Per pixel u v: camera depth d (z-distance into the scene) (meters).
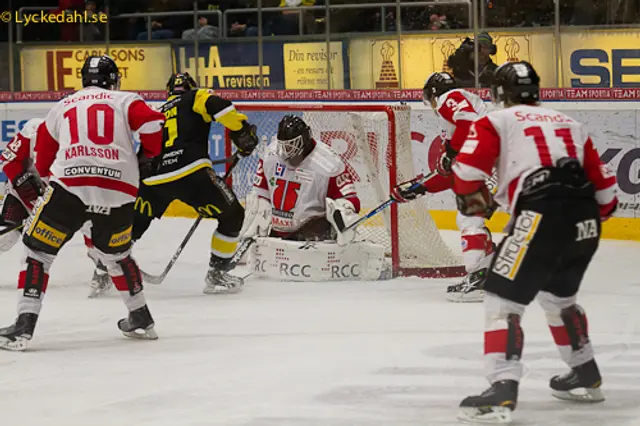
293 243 14.05
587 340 7.79
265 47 21.75
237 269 15.34
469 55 19.77
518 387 7.71
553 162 7.27
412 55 20.91
